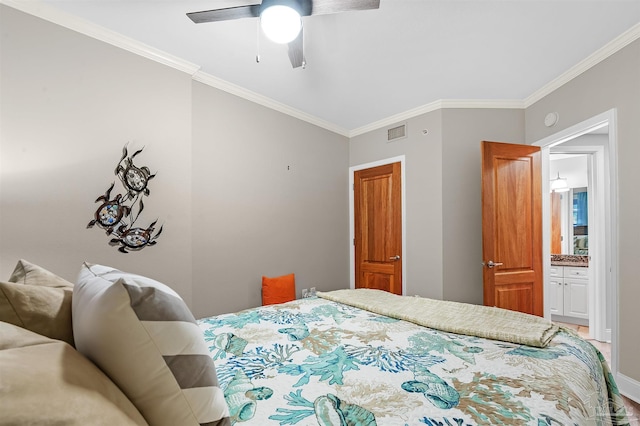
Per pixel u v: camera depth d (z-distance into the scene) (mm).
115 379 597
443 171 3443
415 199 3686
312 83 3068
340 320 1620
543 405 828
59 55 1987
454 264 3410
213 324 1562
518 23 2199
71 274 2000
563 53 2578
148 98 2400
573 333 1462
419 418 778
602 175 3596
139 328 602
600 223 3586
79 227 2043
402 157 3832
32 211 1872
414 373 1027
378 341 1324
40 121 1910
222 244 2980
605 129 3539
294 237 3705
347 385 950
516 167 3246
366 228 4254
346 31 2264
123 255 2240
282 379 992
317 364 1103
